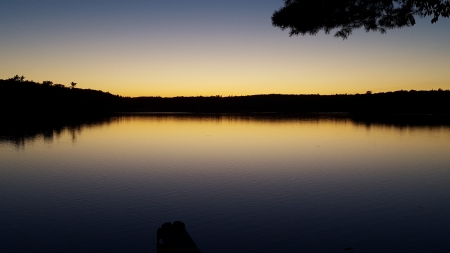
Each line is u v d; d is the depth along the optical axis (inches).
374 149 994.7
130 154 884.0
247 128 1817.2
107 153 903.7
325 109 5275.6
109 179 579.2
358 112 4269.2
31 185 536.7
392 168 690.8
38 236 334.6
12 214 396.8
